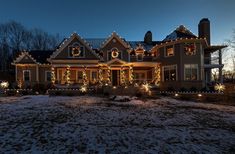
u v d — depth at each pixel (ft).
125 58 104.88
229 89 76.13
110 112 44.01
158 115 41.73
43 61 108.88
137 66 103.86
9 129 29.50
